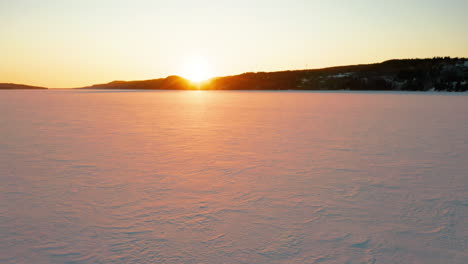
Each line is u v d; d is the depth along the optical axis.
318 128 13.27
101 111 22.91
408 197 4.90
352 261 3.12
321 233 3.71
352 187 5.39
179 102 36.12
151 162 7.29
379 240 3.54
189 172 6.39
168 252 3.29
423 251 3.31
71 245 3.47
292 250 3.32
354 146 9.20
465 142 9.78
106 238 3.61
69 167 6.83
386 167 6.75
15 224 4.00
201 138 10.80
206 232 3.73
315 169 6.61
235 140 10.37
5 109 24.55
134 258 3.18
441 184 5.55
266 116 18.81
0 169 6.66
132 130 12.87
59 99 43.12
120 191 5.22
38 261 3.16
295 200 4.79
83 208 4.50
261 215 4.22
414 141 10.00
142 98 48.03
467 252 3.29
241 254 3.24
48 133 11.98
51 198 4.91
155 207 4.52
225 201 4.75
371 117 17.66
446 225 3.91
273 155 8.02
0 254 3.29
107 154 8.20
